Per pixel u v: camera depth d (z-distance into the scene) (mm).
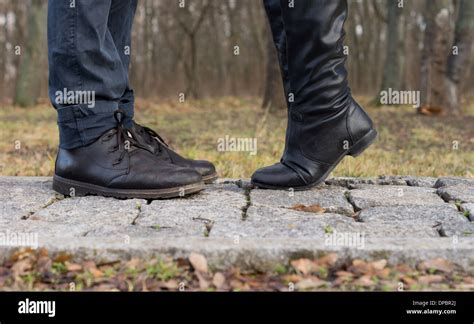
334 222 2211
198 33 25625
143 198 2592
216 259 1839
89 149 2633
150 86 24672
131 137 2711
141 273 1803
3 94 24734
